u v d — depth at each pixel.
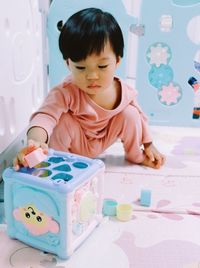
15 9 0.92
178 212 0.78
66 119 0.93
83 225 0.67
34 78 1.14
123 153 1.10
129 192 0.86
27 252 0.65
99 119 0.94
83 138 0.97
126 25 1.23
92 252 0.65
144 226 0.73
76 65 0.83
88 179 0.66
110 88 0.92
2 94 0.85
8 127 0.90
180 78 1.27
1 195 0.84
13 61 0.92
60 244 0.63
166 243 0.68
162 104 1.31
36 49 1.16
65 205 0.60
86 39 0.78
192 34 1.74
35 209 0.63
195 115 1.38
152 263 0.63
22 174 0.64
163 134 1.24
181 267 0.62
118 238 0.69
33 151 0.65
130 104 0.99
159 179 0.92
